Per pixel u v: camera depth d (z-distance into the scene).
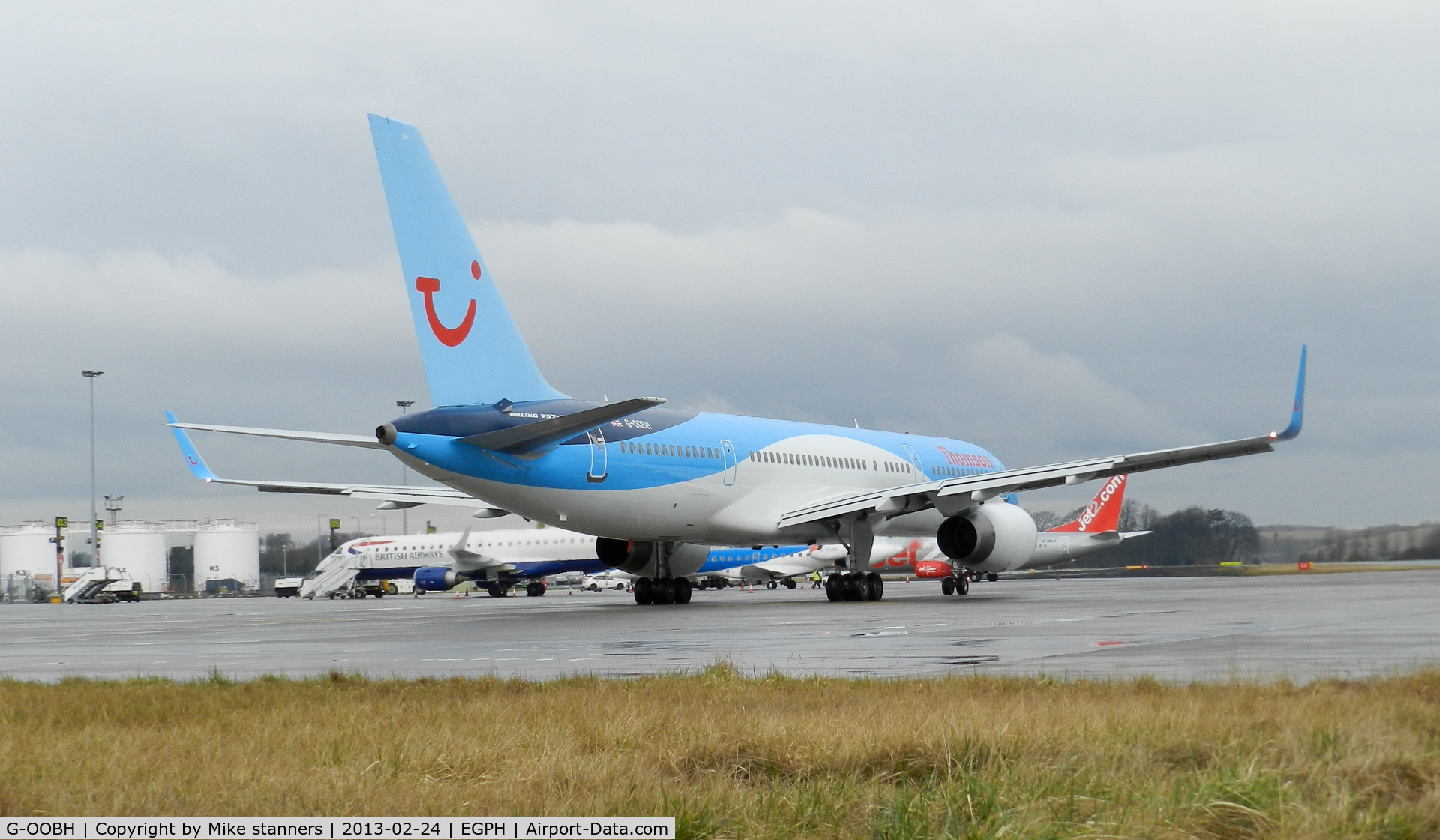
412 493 50.53
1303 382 42.00
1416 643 23.84
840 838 8.71
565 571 99.81
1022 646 24.69
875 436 59.62
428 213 38.91
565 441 41.69
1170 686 15.88
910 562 114.56
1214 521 128.38
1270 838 8.19
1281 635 26.30
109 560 172.88
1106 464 46.06
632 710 14.09
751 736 11.70
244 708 16.06
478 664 24.14
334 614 58.50
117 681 20.86
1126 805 8.94
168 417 51.50
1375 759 9.91
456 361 39.38
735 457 49.03
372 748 11.70
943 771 10.50
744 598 71.56
